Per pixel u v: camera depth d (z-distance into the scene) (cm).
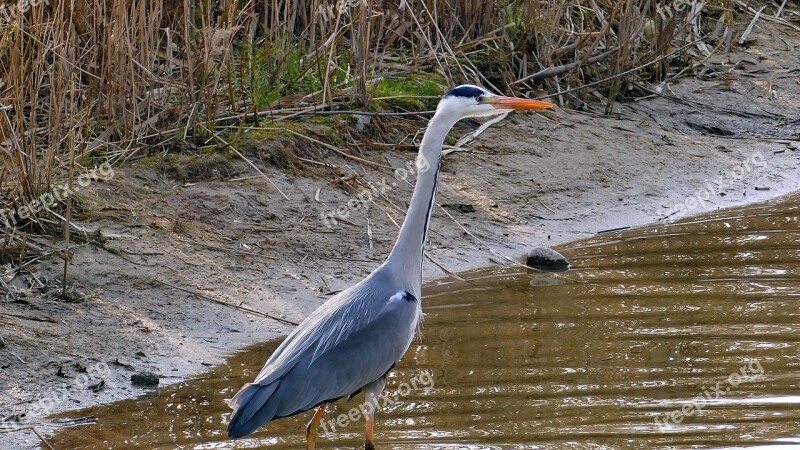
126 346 1070
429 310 1190
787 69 2077
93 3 1391
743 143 1809
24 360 1017
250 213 1359
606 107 1834
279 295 1209
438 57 1762
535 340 1095
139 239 1254
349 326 883
